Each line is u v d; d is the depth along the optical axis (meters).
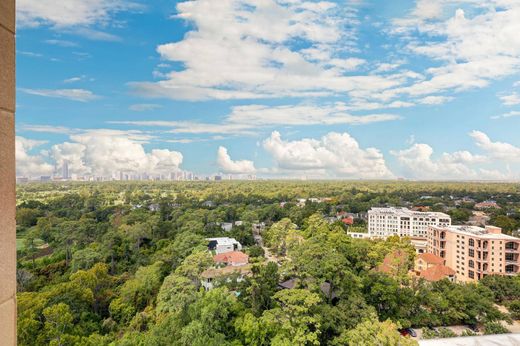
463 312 33.47
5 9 2.68
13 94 2.78
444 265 52.19
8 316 2.70
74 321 30.92
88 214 76.12
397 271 37.84
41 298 30.67
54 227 57.06
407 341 19.75
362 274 32.09
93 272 39.19
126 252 53.94
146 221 66.50
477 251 50.59
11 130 2.74
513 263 48.94
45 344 25.67
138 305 36.44
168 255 51.03
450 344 23.17
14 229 2.76
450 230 56.97
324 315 24.47
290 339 21.09
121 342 25.00
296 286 29.45
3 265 2.64
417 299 33.41
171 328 24.81
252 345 21.22
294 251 33.19
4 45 2.67
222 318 24.53
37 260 48.00
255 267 32.06
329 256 28.66
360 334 21.33
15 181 2.78
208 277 40.31
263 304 27.84
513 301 36.22
